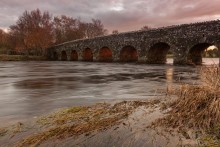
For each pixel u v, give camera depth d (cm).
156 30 3481
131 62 4162
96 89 1213
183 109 633
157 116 615
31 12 7262
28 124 596
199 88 711
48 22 7338
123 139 490
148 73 2148
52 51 6844
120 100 893
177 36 3178
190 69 2516
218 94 623
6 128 572
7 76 2000
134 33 3875
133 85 1362
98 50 4778
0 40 8719
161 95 907
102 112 668
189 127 532
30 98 971
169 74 2012
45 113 711
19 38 7269
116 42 4269
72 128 547
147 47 3647
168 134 504
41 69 2891
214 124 528
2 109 777
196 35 2936
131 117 614
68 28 8625
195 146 448
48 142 484
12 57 6184
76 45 5569
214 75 676
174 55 3234
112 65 3497
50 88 1261
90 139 493
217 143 449
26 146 472
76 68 2986
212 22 2752
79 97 984
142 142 476
